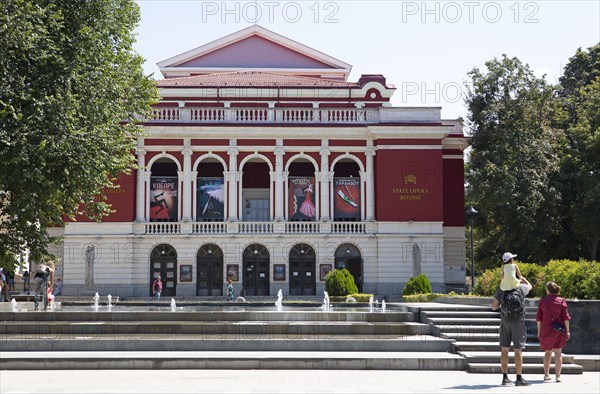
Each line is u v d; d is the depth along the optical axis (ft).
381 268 177.58
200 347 67.26
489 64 188.65
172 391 49.90
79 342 66.85
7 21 91.71
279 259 178.19
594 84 182.70
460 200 191.42
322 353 65.62
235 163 180.24
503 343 55.06
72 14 105.40
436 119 181.68
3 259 108.88
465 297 96.58
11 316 81.41
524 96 183.52
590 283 77.56
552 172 184.65
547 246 189.16
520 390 51.67
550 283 58.34
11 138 93.09
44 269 102.58
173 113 180.55
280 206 179.83
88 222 174.91
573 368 61.16
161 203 179.42
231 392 49.67
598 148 175.32
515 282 55.83
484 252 201.67
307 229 179.52
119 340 67.10
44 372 59.47
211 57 231.50
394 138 179.73
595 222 172.96
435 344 67.92
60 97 96.02
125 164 118.32
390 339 69.05
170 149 179.73
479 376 59.11
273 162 181.47
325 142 181.47
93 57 104.88
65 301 144.36
